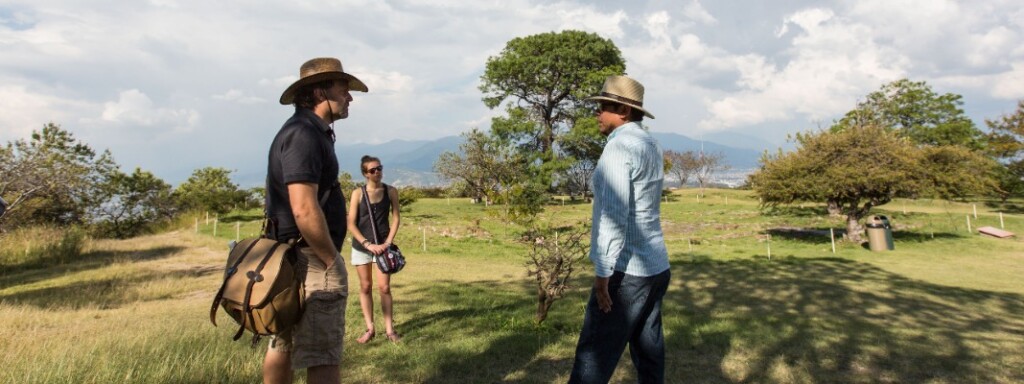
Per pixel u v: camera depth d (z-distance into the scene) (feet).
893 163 62.64
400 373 13.46
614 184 9.44
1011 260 53.16
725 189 217.36
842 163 64.90
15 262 42.29
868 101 159.43
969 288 35.53
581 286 31.30
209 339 15.08
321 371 8.14
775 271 41.19
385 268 16.22
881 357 15.44
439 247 61.00
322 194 8.18
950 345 17.03
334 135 8.59
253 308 7.46
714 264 46.14
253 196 114.21
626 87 10.22
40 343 15.64
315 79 8.38
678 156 221.87
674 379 13.43
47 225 57.93
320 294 7.98
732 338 17.20
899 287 33.78
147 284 31.32
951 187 60.90
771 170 69.97
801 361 14.92
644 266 9.84
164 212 92.53
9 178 53.31
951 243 65.72
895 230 78.95
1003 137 118.42
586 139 158.61
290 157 7.57
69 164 60.39
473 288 30.45
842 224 89.66
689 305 25.70
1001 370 14.32
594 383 10.02
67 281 33.73
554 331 18.16
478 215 108.37
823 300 28.04
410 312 21.93
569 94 168.96
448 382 13.00
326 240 7.71
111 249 52.01
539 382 13.03
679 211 122.62
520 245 63.87
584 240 43.39
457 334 17.71
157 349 13.70
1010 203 126.82
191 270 38.75
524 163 153.99
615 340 9.94
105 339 15.30
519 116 163.94
